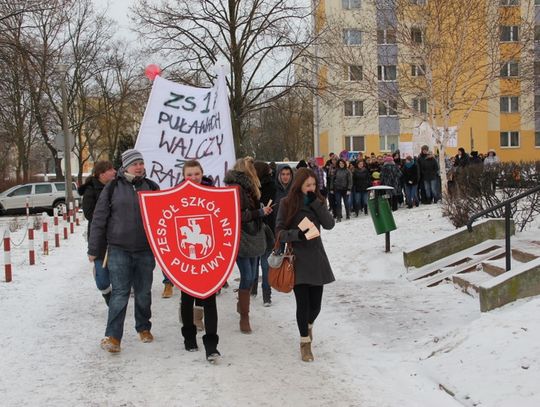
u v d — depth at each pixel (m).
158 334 6.92
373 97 20.41
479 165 12.09
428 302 7.86
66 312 8.08
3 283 10.30
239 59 24.31
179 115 8.38
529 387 4.55
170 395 5.04
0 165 45.06
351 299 8.39
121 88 44.00
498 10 19.05
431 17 18.47
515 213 11.09
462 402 4.71
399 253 11.37
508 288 6.59
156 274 10.84
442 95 19.28
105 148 52.38
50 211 31.88
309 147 64.00
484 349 5.29
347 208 19.47
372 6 20.91
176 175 8.30
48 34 25.23
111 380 5.43
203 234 5.99
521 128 43.25
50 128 39.31
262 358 5.99
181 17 23.64
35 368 5.79
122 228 6.11
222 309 8.13
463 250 9.82
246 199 6.68
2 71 19.53
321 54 24.56
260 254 6.85
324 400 4.87
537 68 21.34
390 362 5.73
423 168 20.22
